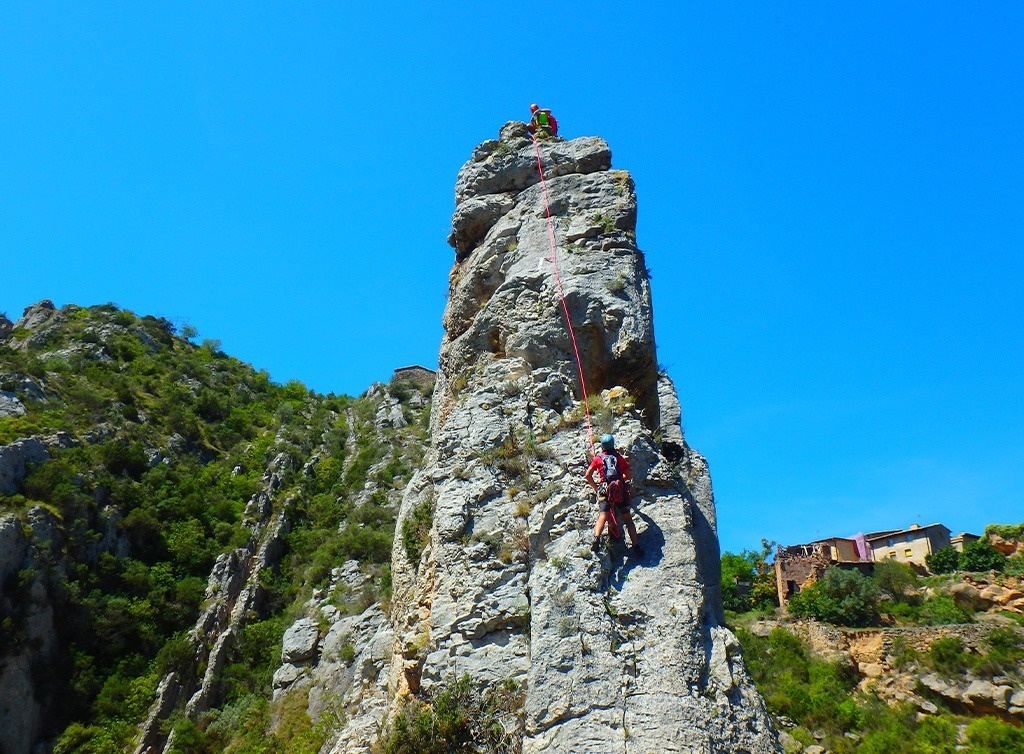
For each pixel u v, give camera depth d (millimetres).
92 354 72938
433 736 11258
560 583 11492
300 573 46750
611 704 10422
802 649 57344
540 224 16562
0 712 33188
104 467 50750
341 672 31812
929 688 51438
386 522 50562
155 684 37438
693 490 15898
